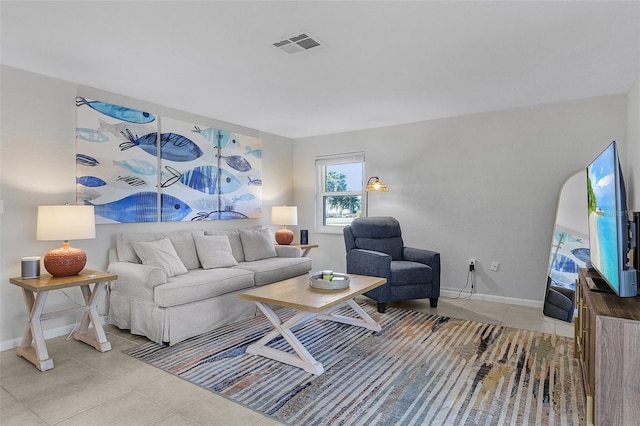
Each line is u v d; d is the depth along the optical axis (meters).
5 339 2.77
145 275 2.91
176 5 1.92
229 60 2.65
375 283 3.05
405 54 2.55
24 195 2.86
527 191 3.91
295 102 3.72
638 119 2.93
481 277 4.18
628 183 3.34
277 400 2.06
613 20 2.07
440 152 4.41
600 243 2.12
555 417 1.89
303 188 5.56
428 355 2.66
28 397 2.09
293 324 2.58
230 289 3.34
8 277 2.78
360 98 3.59
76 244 3.17
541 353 2.69
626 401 1.43
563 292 3.47
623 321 1.44
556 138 3.75
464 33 2.24
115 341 2.95
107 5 1.92
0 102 2.73
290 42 2.36
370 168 4.95
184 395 2.12
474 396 2.09
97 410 1.96
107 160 3.35
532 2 1.90
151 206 3.70
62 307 3.08
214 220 4.39
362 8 1.95
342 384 2.24
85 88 3.22
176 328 2.88
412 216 4.62
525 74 2.95
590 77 3.01
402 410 1.96
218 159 4.41
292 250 4.48
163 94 3.46
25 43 2.38
